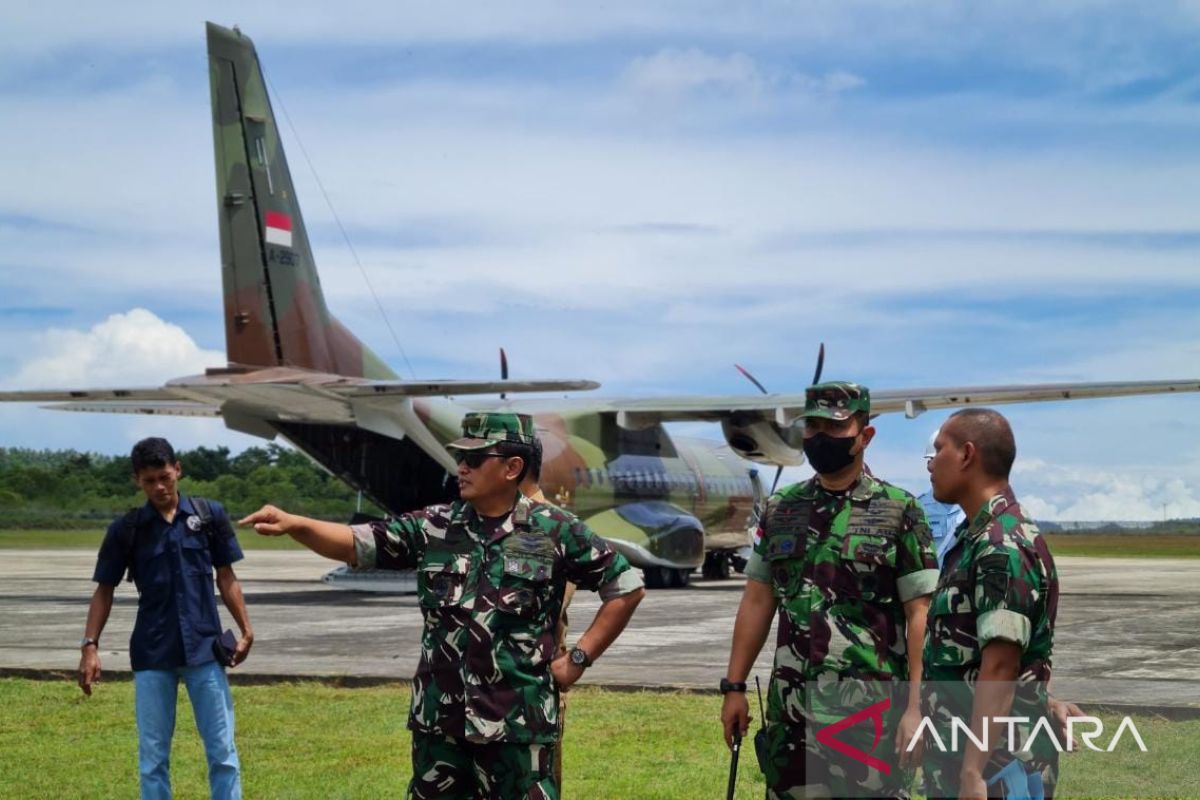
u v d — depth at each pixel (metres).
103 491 81.88
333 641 16.89
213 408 28.55
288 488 79.19
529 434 5.68
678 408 30.92
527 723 5.44
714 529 36.47
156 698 7.29
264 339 24.52
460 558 5.54
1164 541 100.00
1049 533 111.44
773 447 31.47
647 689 12.53
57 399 23.80
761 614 6.02
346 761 9.59
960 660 5.02
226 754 7.38
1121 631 18.34
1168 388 28.47
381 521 5.67
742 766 9.39
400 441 27.50
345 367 26.25
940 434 5.19
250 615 21.27
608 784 8.83
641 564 30.53
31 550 59.16
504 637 5.46
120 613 21.92
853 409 5.71
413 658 14.80
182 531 7.35
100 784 8.89
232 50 24.16
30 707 11.88
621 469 32.16
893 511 5.73
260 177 24.48
